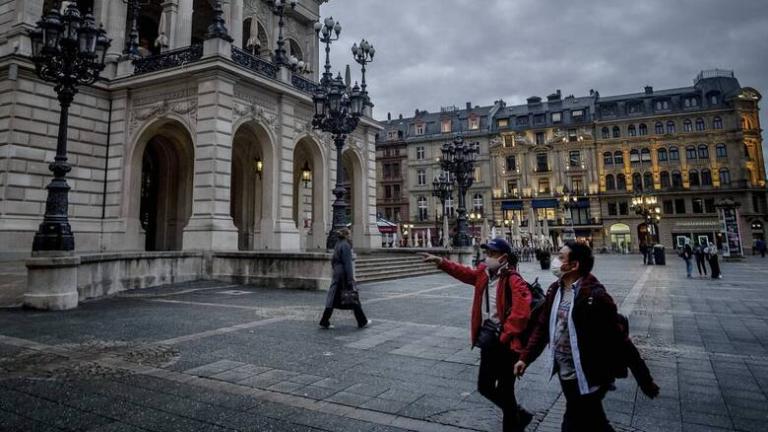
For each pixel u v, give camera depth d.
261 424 3.77
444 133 66.38
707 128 56.28
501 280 3.59
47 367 5.32
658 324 8.41
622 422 3.88
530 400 4.46
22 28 17.75
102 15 21.19
